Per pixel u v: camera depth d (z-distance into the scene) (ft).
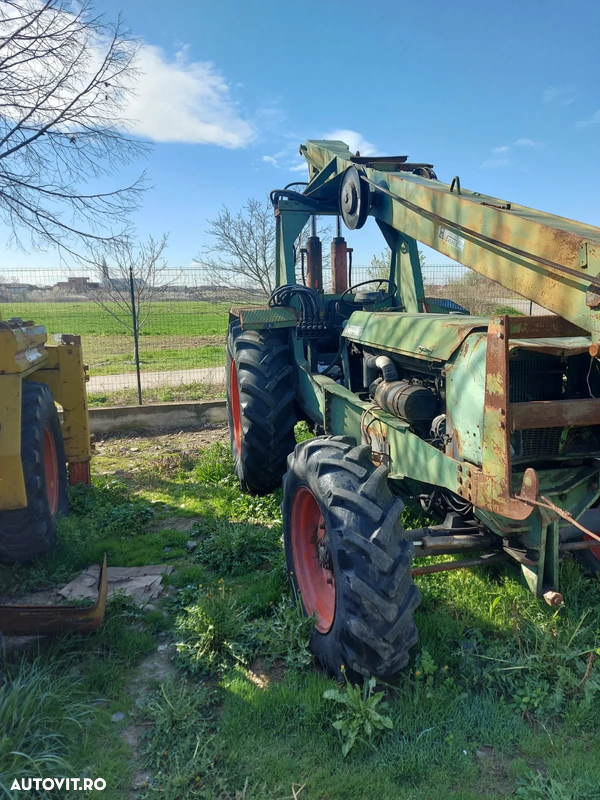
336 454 9.05
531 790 6.73
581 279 6.75
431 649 9.11
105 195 20.18
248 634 9.78
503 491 7.32
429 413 9.49
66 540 13.61
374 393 11.11
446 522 9.68
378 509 8.09
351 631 7.73
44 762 7.08
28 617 9.27
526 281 7.68
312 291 14.53
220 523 14.70
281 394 15.19
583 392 8.77
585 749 7.42
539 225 7.36
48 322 74.13
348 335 12.51
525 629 9.47
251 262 40.06
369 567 7.86
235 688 8.67
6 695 7.72
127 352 52.60
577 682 8.27
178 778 6.90
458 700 8.16
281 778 7.08
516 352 8.11
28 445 12.35
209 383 36.01
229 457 20.54
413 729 7.68
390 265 15.49
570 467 8.77
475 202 8.63
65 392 17.25
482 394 7.88
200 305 49.39
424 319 9.92
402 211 10.69
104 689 8.75
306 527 10.25
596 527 8.81
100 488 17.71
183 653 9.42
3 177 18.94
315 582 9.99
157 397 32.01
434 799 6.74
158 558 13.42
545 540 8.07
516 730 7.71
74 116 19.31
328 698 7.88
